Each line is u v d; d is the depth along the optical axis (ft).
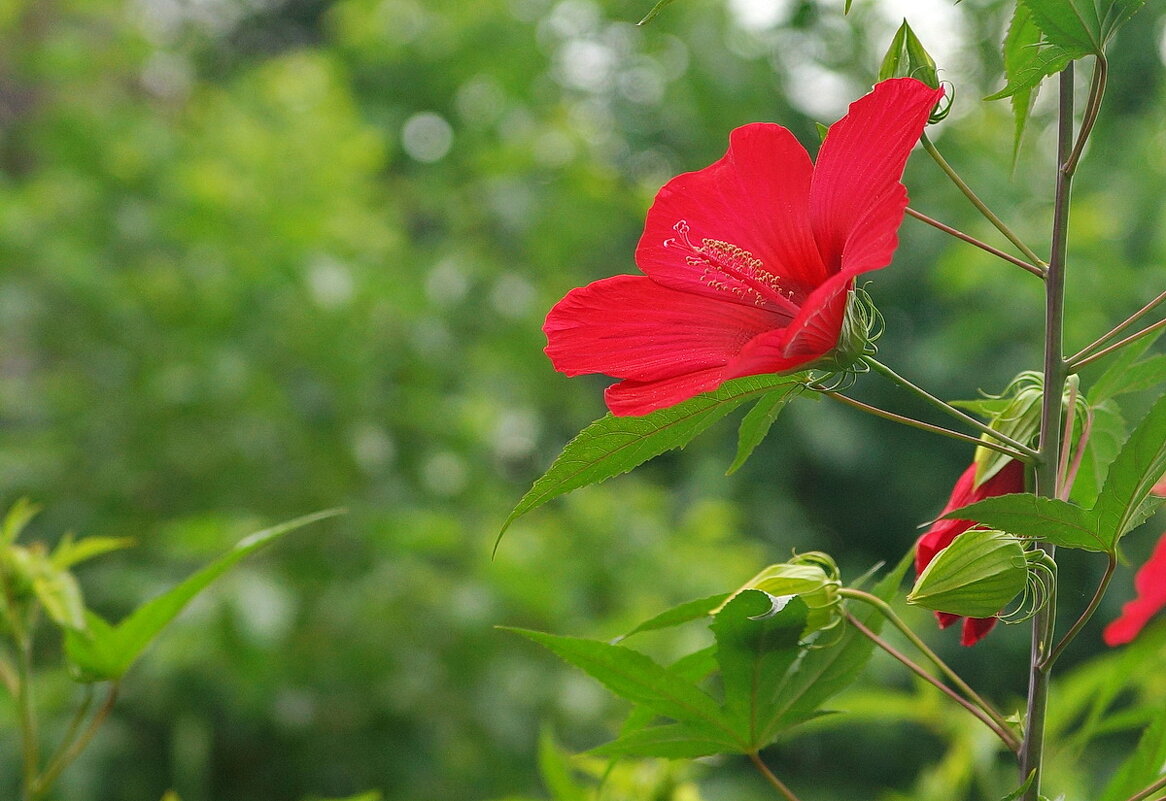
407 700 10.23
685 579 10.89
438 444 11.35
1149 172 14.57
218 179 10.78
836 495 18.53
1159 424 4.04
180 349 10.62
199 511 10.61
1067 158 4.21
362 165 12.13
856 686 11.54
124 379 11.08
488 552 9.91
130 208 11.66
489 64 15.16
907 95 4.10
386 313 11.26
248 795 10.52
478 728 10.30
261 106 12.56
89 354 11.41
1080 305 12.55
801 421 16.83
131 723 10.02
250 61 20.44
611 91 17.92
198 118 12.67
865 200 4.12
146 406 10.83
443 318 11.94
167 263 11.29
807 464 18.51
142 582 9.41
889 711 5.66
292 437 10.85
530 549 10.03
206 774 10.48
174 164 11.89
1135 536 14.55
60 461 10.93
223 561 4.72
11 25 14.26
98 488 10.94
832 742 16.88
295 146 11.43
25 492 10.96
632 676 4.40
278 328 10.78
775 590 4.33
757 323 4.26
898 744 16.62
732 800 13.53
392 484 11.07
